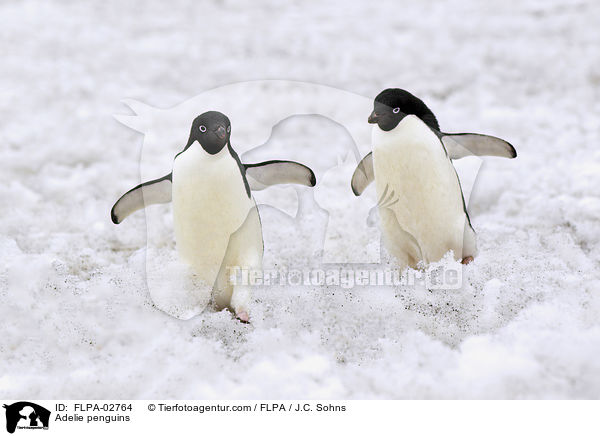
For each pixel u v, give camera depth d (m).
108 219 15.38
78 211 15.85
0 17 35.75
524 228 14.15
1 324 10.91
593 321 10.13
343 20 35.53
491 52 28.62
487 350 9.33
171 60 30.34
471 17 33.84
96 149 20.33
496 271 11.41
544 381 8.85
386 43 30.91
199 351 9.82
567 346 9.16
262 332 10.13
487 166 17.58
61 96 25.45
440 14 34.94
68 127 22.28
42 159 19.48
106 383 9.41
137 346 10.32
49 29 34.22
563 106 22.56
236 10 38.78
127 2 40.28
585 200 14.72
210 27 35.53
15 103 24.42
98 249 13.94
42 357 10.20
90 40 32.84
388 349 9.79
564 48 28.20
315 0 39.97
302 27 34.66
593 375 8.88
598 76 25.38
